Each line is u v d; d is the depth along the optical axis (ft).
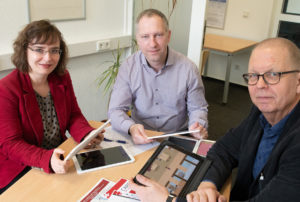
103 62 10.32
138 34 5.87
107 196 3.63
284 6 14.34
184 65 6.23
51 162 4.11
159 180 3.81
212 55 17.11
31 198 3.56
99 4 9.50
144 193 3.51
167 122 6.46
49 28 4.82
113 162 4.36
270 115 3.64
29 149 4.44
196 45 9.46
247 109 13.61
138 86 6.32
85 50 9.23
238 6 15.49
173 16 9.87
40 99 5.22
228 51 13.17
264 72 3.32
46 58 4.81
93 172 4.13
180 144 4.98
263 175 3.70
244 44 14.49
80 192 3.70
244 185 4.16
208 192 3.52
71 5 8.57
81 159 4.43
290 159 3.16
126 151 4.71
